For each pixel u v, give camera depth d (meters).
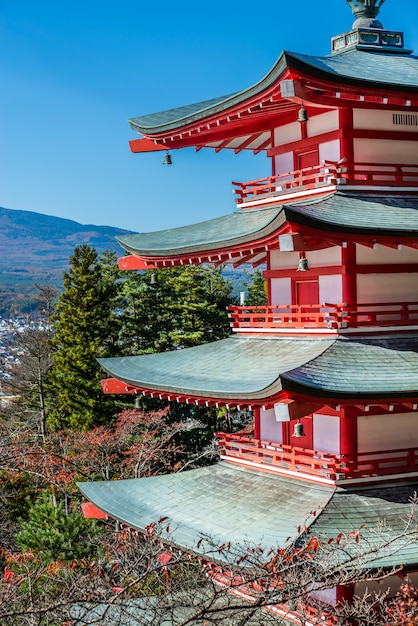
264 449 23.69
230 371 22.95
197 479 24.67
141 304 72.56
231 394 20.47
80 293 63.25
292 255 24.50
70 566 29.58
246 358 23.70
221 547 17.17
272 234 21.11
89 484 25.62
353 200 22.81
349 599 20.30
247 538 19.84
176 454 56.72
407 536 19.28
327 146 23.69
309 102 21.22
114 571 20.19
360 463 21.81
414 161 23.97
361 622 18.48
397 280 23.09
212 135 25.88
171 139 26.00
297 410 19.23
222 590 16.00
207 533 20.64
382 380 20.36
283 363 22.05
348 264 22.36
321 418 22.78
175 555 18.44
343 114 22.88
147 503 23.73
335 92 21.41
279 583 16.42
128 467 48.03
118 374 25.28
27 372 65.44
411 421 22.69
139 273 74.56
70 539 36.31
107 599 16.70
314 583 17.97
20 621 18.58
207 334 73.50
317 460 21.86
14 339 71.00
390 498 21.38
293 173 23.89
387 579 20.91
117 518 23.02
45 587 18.52
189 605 16.84
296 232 20.34
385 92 21.86
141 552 17.62
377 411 21.55
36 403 66.69
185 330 71.69
